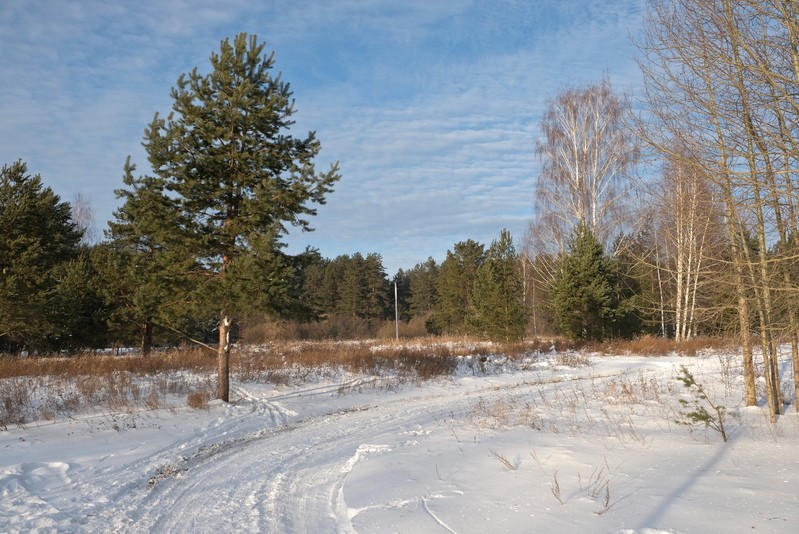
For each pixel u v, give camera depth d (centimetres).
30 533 634
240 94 1513
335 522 640
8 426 1223
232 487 812
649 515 561
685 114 843
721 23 780
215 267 1561
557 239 3603
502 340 3325
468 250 5228
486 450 911
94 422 1272
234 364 2264
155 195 1458
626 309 3219
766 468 736
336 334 5766
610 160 3203
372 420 1402
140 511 715
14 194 2622
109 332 3000
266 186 1474
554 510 595
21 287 2472
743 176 733
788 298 806
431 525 572
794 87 711
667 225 1195
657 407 1339
